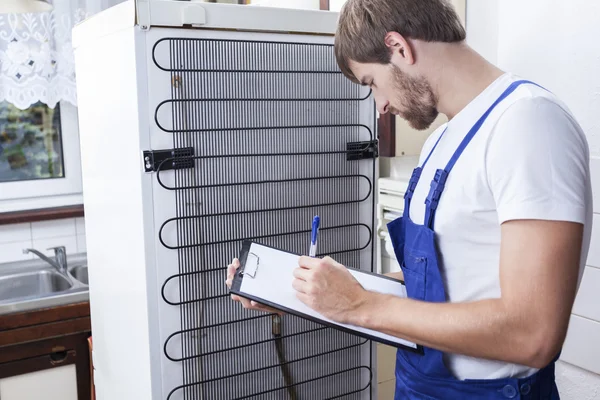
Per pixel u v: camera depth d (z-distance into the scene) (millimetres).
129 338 1207
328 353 1298
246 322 1190
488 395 946
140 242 1084
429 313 855
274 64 1149
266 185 1175
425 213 982
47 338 1927
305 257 974
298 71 1175
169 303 1104
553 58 1476
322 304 925
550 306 781
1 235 2369
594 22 1374
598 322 1457
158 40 1027
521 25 1535
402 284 1060
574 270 795
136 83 1019
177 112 1061
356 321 911
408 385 1037
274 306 1011
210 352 1157
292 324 1246
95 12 2365
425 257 965
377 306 902
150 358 1104
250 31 1112
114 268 1258
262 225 1182
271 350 1229
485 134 885
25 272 2307
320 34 1192
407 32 918
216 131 1103
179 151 1066
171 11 1025
